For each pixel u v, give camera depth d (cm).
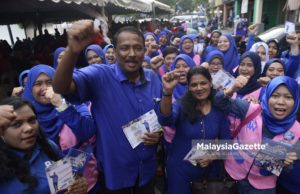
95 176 226
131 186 222
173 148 265
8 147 176
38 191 178
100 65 213
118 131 212
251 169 238
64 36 1299
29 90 264
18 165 174
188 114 246
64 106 216
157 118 221
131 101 213
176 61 375
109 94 208
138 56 200
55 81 171
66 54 161
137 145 217
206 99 252
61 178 189
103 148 213
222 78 279
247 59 346
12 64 891
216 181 244
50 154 197
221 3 4050
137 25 1761
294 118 234
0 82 730
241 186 249
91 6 812
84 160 205
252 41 634
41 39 1230
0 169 167
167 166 275
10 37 1817
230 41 521
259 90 346
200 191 239
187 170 258
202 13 3422
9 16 1325
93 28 158
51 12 1323
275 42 541
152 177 236
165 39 847
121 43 198
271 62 368
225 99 243
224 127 252
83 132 223
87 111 249
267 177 236
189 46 603
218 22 3331
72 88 184
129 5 955
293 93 232
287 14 1239
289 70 420
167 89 207
